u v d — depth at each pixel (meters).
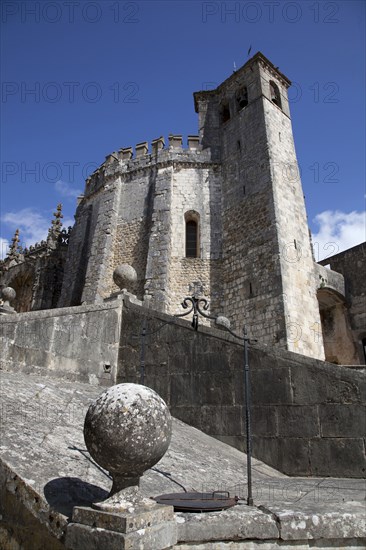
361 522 3.31
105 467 2.99
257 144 21.80
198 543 3.01
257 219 20.06
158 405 3.17
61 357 8.15
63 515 2.97
